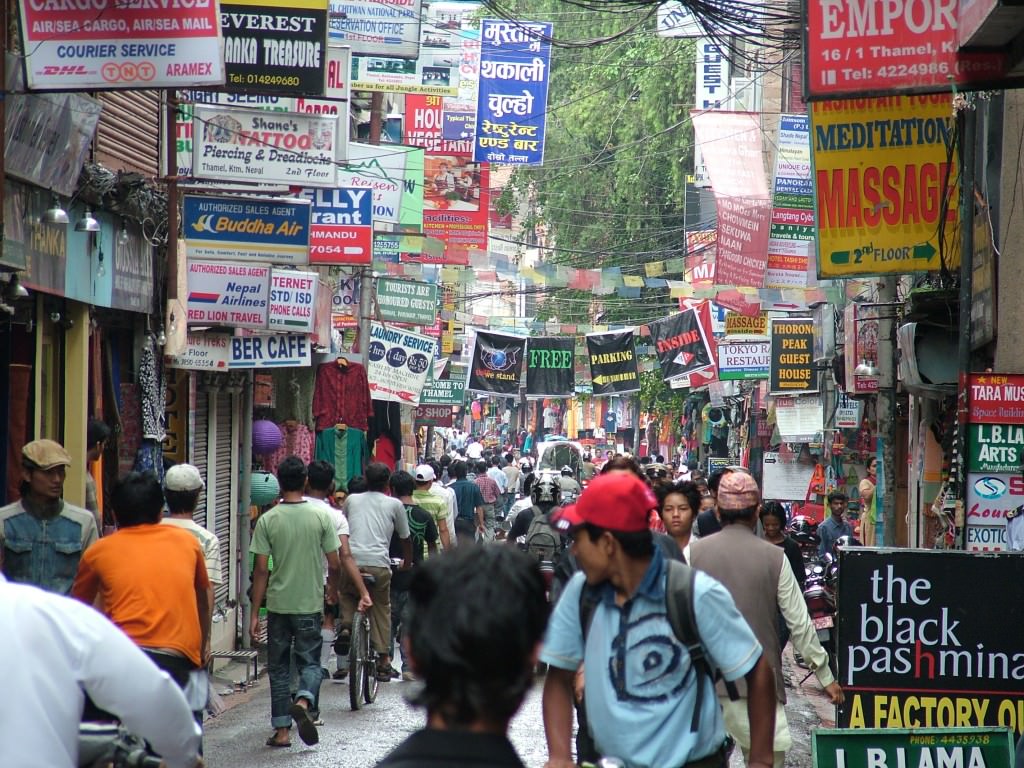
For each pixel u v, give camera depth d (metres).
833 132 39.56
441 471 75.88
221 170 43.28
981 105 39.28
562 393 116.31
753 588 22.34
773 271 64.06
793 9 44.44
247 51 40.38
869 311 61.34
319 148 43.66
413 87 67.75
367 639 39.19
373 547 40.56
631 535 14.77
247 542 53.72
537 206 142.88
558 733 15.17
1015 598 23.81
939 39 29.94
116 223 38.25
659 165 126.88
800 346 82.12
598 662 14.93
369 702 39.22
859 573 24.08
